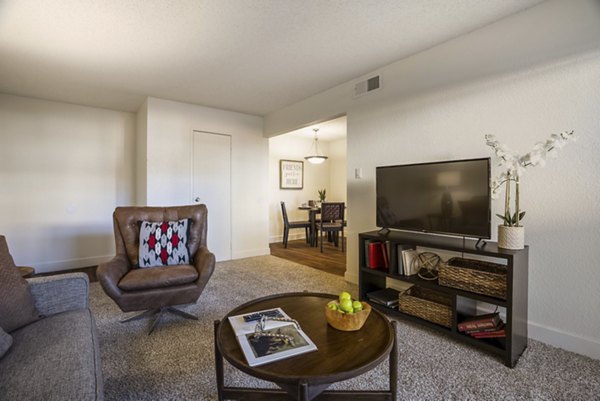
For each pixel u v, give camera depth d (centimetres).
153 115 401
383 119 307
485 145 231
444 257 264
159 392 154
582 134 188
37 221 398
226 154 467
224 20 223
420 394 151
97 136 439
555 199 199
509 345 176
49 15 214
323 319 151
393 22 227
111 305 272
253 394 140
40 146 400
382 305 253
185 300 234
